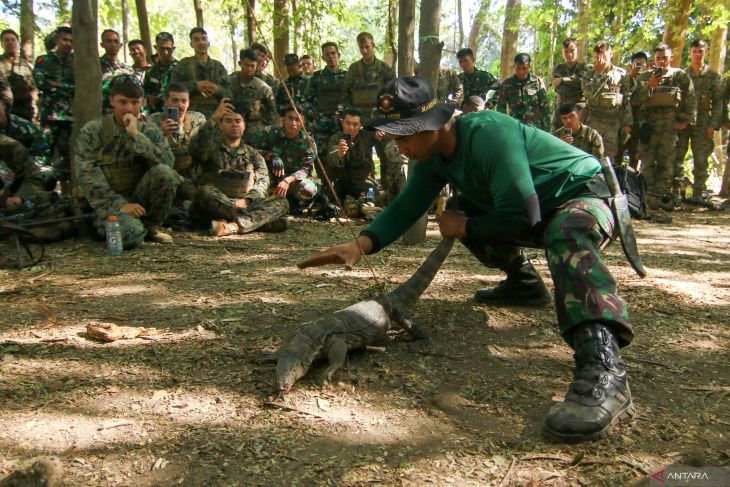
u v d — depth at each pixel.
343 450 2.45
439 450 2.45
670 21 12.71
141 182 6.44
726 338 3.70
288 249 6.33
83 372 3.16
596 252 2.74
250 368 3.22
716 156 17.88
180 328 3.82
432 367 3.26
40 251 5.99
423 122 2.89
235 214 7.26
